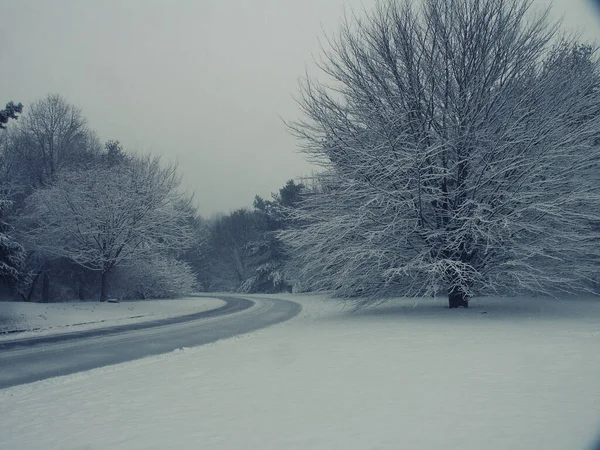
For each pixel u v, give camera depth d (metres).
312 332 14.36
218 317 23.72
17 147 39.97
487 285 16.19
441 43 18.00
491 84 17.56
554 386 6.40
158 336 16.48
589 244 16.28
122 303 31.81
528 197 16.11
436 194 16.98
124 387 7.97
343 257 17.80
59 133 40.69
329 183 19.36
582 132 16.45
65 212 31.52
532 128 16.67
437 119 18.00
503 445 4.43
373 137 18.41
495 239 15.59
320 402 6.21
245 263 72.25
